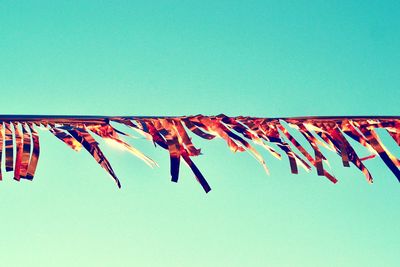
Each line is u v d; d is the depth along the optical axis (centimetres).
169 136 303
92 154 293
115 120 304
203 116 312
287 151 309
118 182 290
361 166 308
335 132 316
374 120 320
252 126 313
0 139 289
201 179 296
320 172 306
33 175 285
